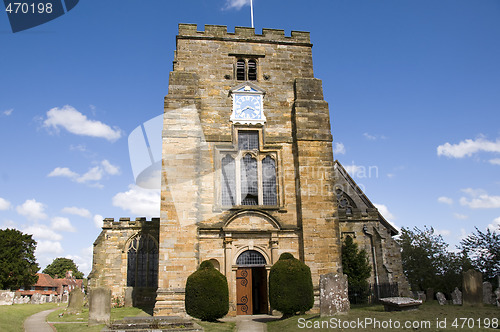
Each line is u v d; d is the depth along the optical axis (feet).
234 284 82.43
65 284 313.32
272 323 68.49
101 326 63.46
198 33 96.84
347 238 114.52
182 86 90.12
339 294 65.31
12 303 107.24
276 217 86.89
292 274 73.51
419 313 64.18
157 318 56.44
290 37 100.32
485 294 88.33
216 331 60.80
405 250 163.43
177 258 79.71
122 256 114.21
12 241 216.74
